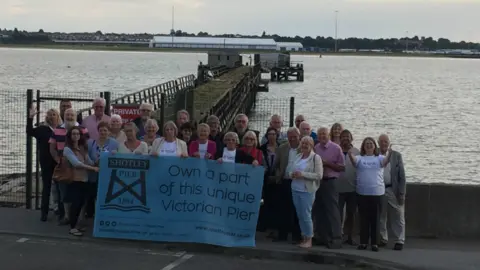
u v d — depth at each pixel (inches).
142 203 403.5
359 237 441.4
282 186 411.2
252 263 375.6
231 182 399.9
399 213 412.8
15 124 1120.2
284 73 3759.8
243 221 399.5
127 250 391.9
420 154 1254.3
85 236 410.6
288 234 438.6
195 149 410.3
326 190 404.2
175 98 992.2
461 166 1145.4
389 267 365.4
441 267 365.1
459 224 453.7
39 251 381.1
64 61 6688.0
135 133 415.5
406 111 2068.2
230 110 1174.3
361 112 1993.1
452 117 1926.7
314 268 369.7
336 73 5349.4
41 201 471.8
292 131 403.5
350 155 406.9
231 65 3405.5
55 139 418.9
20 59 7091.5
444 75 5438.0
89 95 1955.0
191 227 401.7
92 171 415.5
